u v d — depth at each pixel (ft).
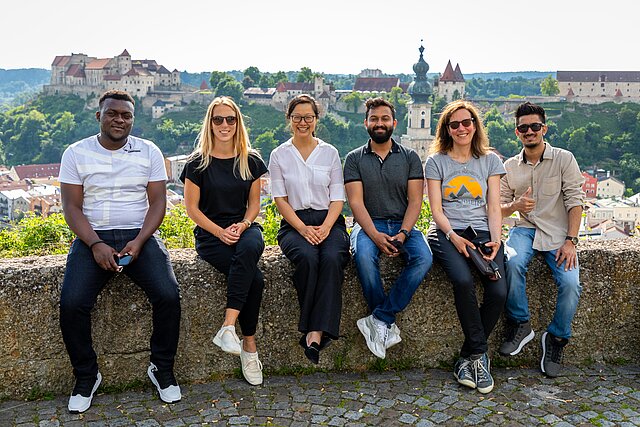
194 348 13.94
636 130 337.72
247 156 14.62
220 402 12.85
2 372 12.76
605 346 15.51
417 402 12.94
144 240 13.34
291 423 11.98
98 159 13.74
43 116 426.92
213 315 13.97
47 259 13.66
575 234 14.73
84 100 458.09
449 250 14.33
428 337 14.96
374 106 14.93
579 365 15.23
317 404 12.80
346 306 14.67
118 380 13.51
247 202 14.84
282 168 15.16
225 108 14.23
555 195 15.16
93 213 13.71
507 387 13.78
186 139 398.01
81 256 12.95
